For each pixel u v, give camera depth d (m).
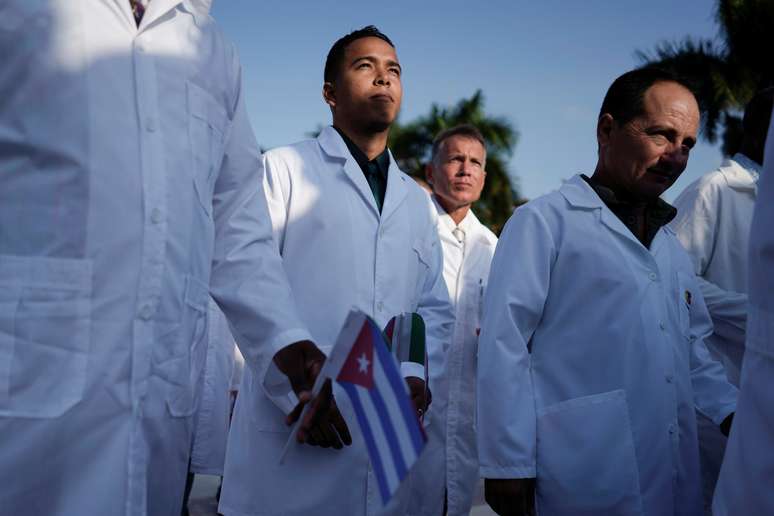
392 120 2.84
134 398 1.45
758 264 1.41
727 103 30.41
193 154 1.62
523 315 2.42
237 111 1.90
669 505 2.35
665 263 2.55
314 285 2.57
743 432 1.46
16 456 1.34
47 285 1.39
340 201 2.65
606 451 2.31
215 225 1.89
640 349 2.37
